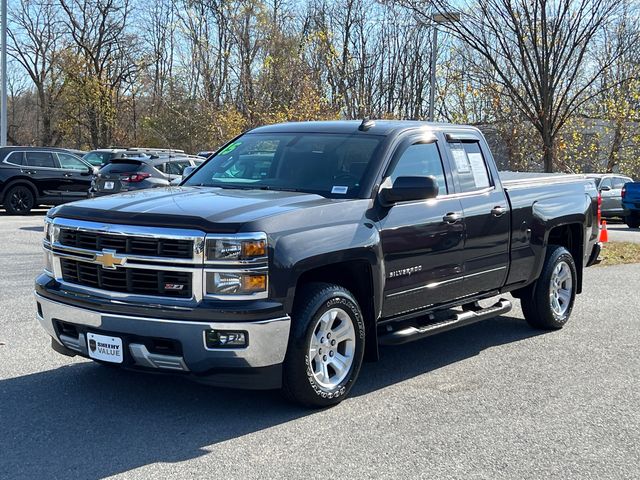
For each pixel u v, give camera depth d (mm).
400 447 4480
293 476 4023
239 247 4527
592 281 10984
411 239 5672
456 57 30078
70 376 5734
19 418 4824
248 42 37219
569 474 4152
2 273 10016
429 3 15242
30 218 18266
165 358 4602
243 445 4445
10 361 6082
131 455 4258
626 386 5828
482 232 6480
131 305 4582
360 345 5273
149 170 16328
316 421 4891
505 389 5711
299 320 4820
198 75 38250
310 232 4875
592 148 28625
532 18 14664
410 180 5371
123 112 48125
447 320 6289
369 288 5367
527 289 7582
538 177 7750
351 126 6184
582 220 7949
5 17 25891
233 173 6172
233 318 4488
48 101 47719
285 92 29266
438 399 5438
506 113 24922
